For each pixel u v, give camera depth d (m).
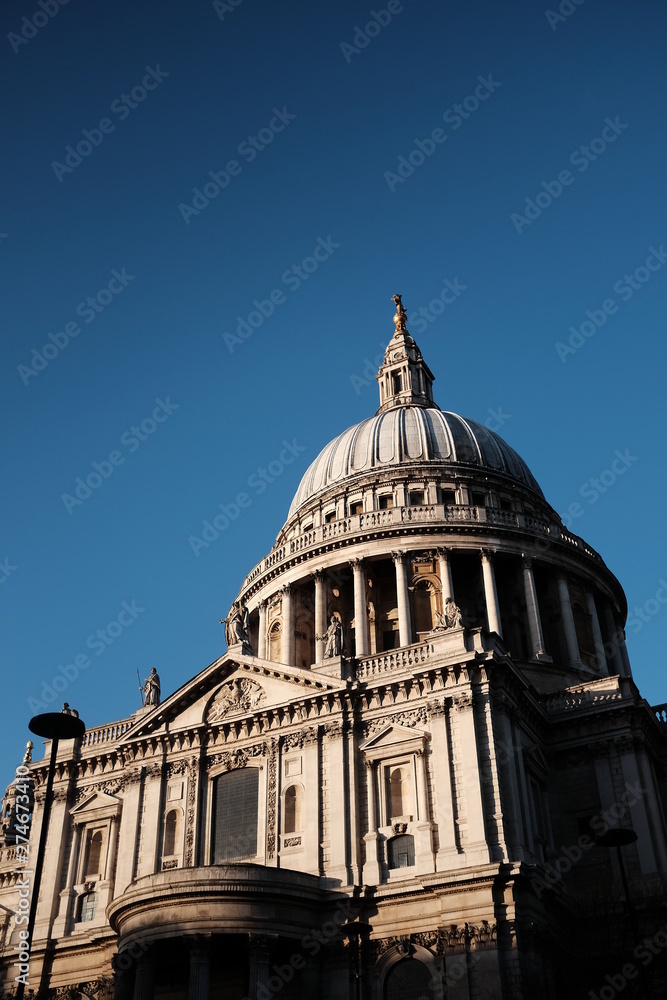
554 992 48.72
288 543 87.69
